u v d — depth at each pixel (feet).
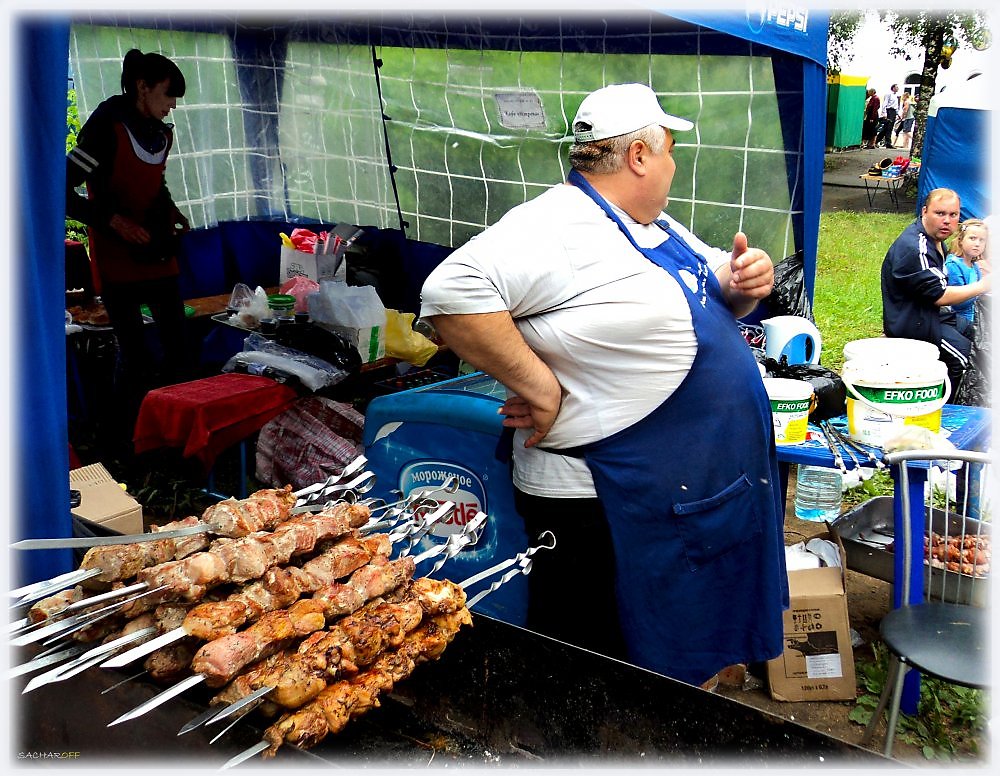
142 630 5.63
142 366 17.19
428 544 10.68
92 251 16.53
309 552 6.54
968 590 10.56
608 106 8.09
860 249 39.37
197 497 15.81
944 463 11.29
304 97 21.20
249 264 22.50
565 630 9.16
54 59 6.71
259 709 5.75
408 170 20.40
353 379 16.07
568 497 8.59
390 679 5.92
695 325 8.18
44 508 7.13
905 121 63.31
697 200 15.96
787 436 10.49
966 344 16.88
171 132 16.60
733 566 8.84
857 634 12.25
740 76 14.65
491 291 7.70
